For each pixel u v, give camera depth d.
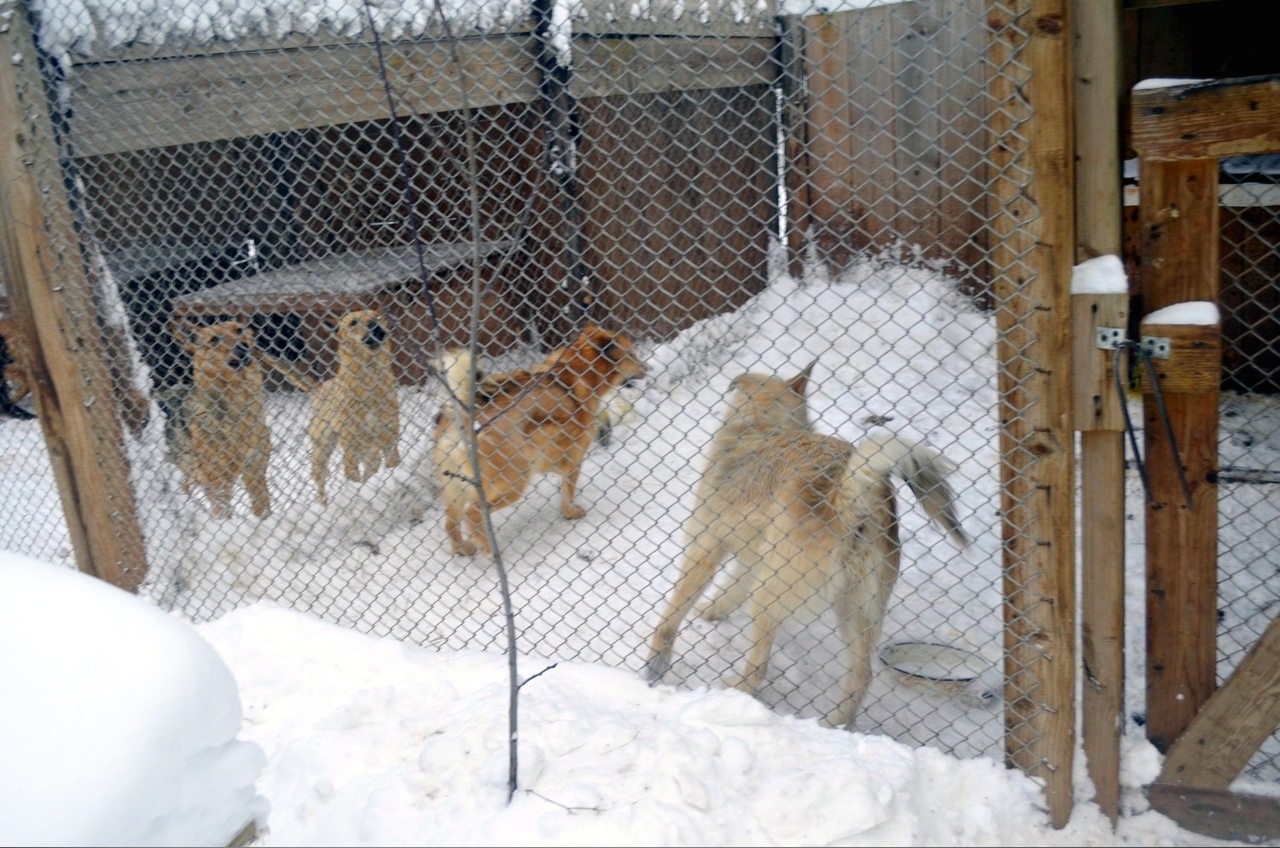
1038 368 2.45
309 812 2.76
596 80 4.79
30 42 3.75
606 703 3.11
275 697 3.40
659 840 2.39
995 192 2.42
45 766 2.12
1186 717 2.69
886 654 3.54
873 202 6.70
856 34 6.41
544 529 4.79
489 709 2.97
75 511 4.16
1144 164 2.43
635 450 5.53
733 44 6.17
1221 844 2.61
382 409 5.08
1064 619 2.56
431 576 4.42
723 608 3.85
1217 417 2.48
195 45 3.91
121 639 2.32
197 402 4.73
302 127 3.98
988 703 3.27
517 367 5.82
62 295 3.91
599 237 5.44
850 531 3.15
